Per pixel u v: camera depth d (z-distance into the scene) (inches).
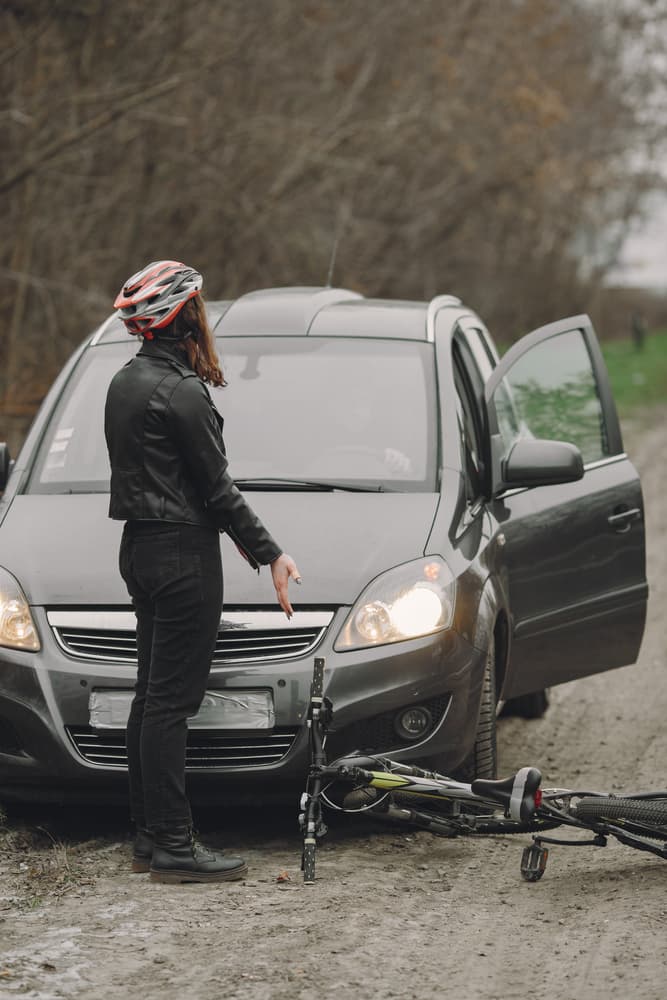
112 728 356.8
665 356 2950.3
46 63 1279.5
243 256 1524.4
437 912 320.8
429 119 1659.7
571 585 454.0
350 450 422.9
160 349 329.7
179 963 286.2
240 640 360.8
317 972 281.4
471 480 434.9
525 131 1781.5
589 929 307.3
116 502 327.6
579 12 2044.8
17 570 378.9
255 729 355.3
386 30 1620.3
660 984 274.2
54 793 369.4
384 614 364.5
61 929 306.5
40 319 1314.0
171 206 1462.8
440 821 353.4
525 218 2089.1
